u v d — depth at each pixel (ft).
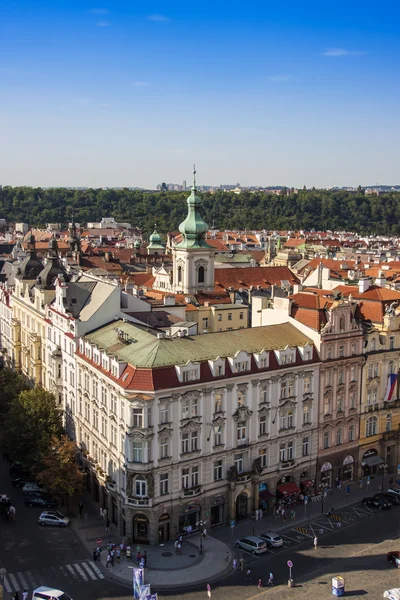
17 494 413.59
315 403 412.36
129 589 310.24
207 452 365.40
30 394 437.58
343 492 426.51
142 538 354.54
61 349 455.22
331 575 326.24
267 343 398.83
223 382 365.20
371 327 445.37
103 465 384.06
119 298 437.99
